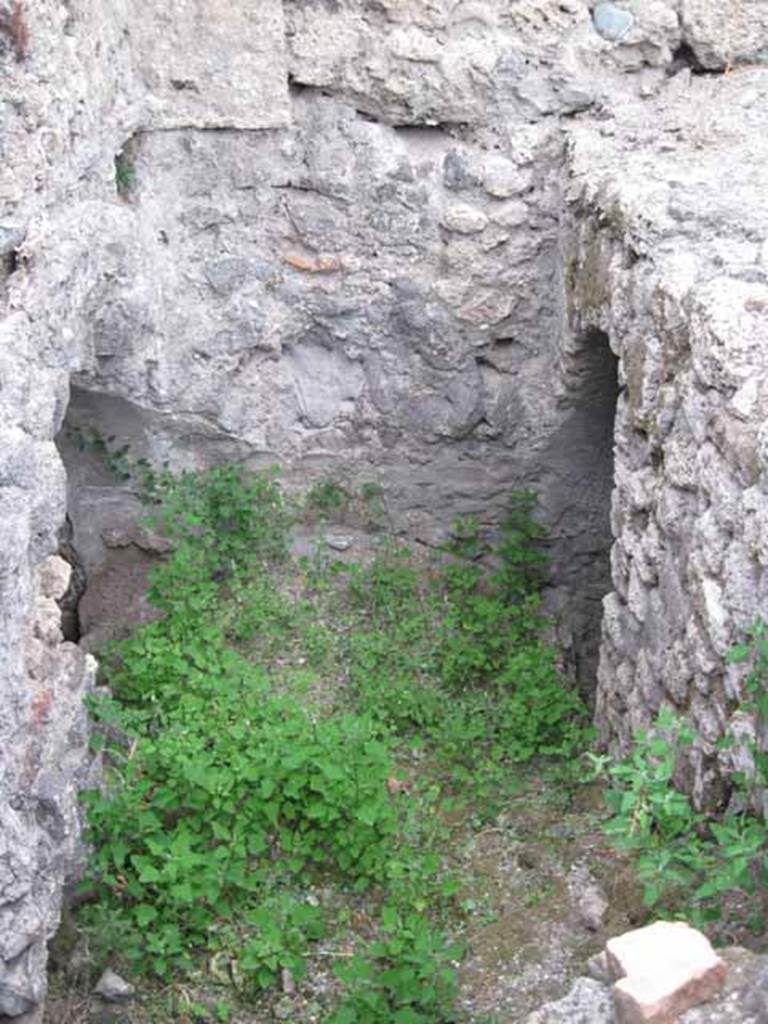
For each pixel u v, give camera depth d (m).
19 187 2.21
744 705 2.03
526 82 3.13
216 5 3.01
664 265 2.49
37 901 2.06
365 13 3.09
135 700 2.89
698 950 1.70
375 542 3.42
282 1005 2.31
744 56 3.21
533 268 3.23
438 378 3.31
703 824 2.26
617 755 2.75
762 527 2.04
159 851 2.40
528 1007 2.22
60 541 3.24
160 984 2.33
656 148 2.99
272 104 3.09
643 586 2.59
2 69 2.19
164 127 3.09
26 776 2.07
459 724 2.94
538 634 3.26
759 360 2.17
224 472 3.30
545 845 2.58
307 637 3.15
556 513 3.44
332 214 3.19
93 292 2.56
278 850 2.54
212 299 3.23
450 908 2.46
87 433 3.25
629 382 2.62
